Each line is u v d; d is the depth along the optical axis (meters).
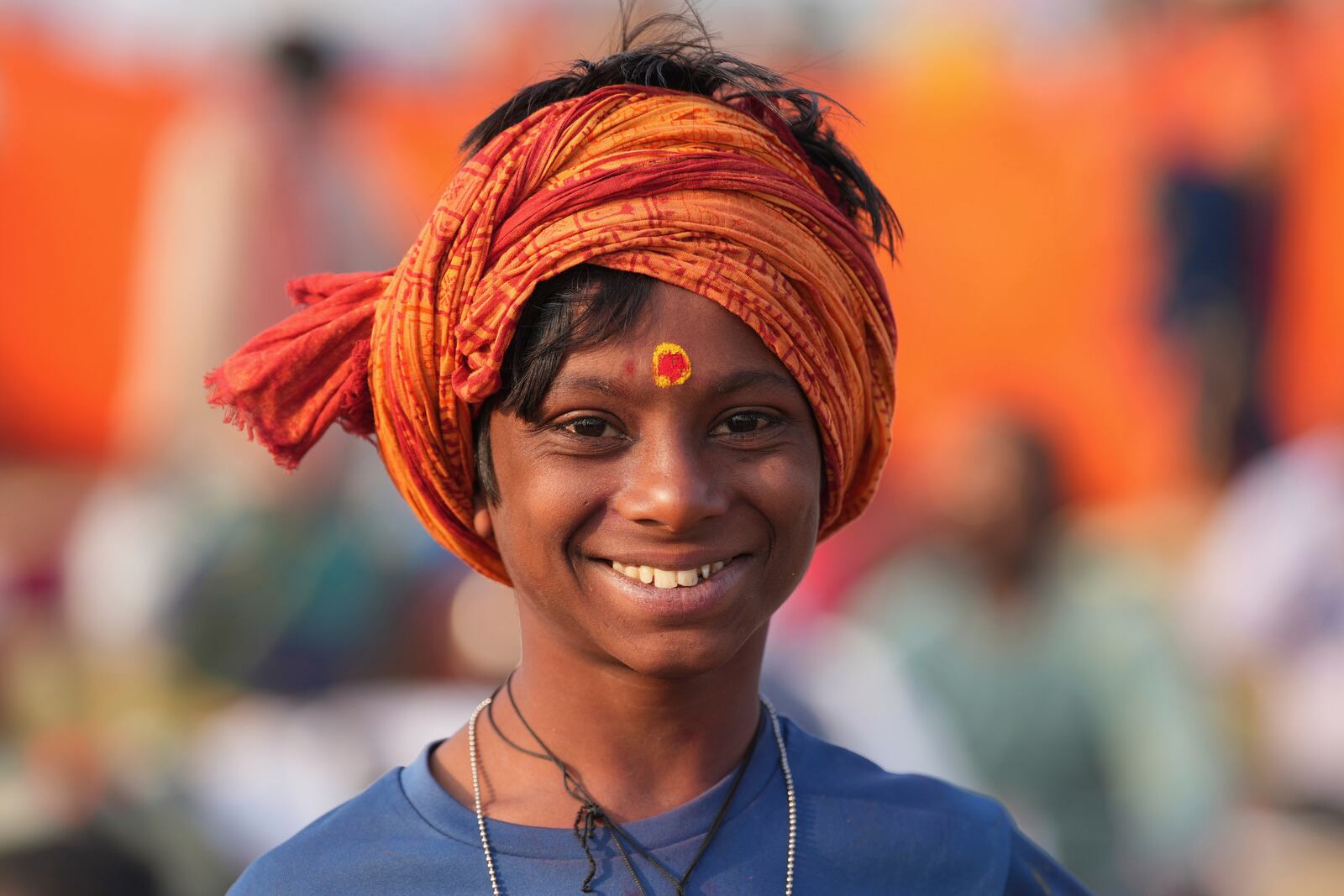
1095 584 5.57
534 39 8.91
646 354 1.89
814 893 2.08
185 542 7.02
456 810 2.08
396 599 7.02
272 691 6.79
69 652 6.86
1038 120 10.37
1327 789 7.09
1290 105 9.99
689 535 1.92
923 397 10.16
